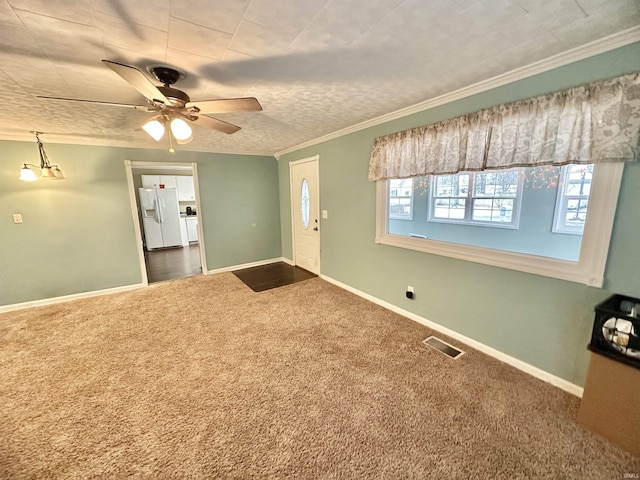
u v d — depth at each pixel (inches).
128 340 102.5
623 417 55.6
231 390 75.8
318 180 162.4
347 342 99.0
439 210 134.0
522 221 102.2
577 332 70.0
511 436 59.9
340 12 47.6
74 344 100.1
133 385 78.3
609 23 52.7
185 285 164.2
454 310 99.6
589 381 59.7
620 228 61.2
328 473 52.8
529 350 80.0
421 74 74.7
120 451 58.0
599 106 60.5
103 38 53.9
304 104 96.3
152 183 281.1
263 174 203.9
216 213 188.4
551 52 63.9
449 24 52.1
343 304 132.7
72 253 144.6
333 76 74.2
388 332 105.7
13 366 87.6
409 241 113.1
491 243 113.7
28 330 111.0
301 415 66.9
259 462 55.3
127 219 156.8
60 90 79.4
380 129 117.8
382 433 61.4
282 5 45.3
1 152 126.3
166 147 164.9
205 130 129.3
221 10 46.2
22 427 64.4
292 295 145.2
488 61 67.9
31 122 109.6
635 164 58.1
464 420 64.4
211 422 65.3
